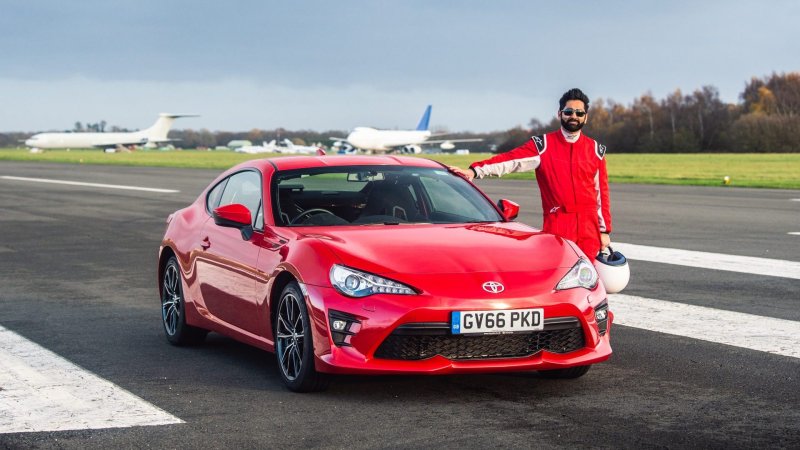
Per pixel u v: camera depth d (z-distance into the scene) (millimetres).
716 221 16438
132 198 25000
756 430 4410
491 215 6133
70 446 4285
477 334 4863
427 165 6590
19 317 8016
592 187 6285
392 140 108750
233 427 4578
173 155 114250
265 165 6449
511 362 4961
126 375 5805
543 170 6281
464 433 4410
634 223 16172
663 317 7520
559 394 5152
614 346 6438
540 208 20234
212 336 7258
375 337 4867
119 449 4238
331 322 4977
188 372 5898
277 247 5570
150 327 7590
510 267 5098
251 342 5844
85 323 7742
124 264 11727
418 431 4461
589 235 6273
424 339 4910
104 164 64250
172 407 4988
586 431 4414
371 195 6125
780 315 7566
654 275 9938
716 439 4270
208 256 6328
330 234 5516
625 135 109500
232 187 6676
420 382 5469
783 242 13000
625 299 8414
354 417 4738
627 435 4344
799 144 100500
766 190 26844
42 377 5738
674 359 6027
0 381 5625
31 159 82312
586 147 6258
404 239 5406
